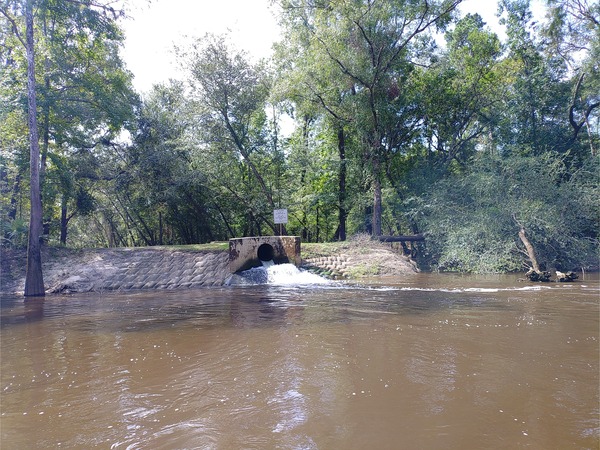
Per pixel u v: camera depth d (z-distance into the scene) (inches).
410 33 931.3
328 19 904.9
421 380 188.2
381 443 130.4
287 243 748.0
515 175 757.3
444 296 449.4
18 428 148.6
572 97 1062.4
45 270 712.4
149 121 1171.3
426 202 915.4
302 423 146.5
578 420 145.6
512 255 721.6
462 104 1012.5
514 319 318.0
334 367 209.3
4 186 906.7
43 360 237.8
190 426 146.3
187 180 1094.4
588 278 601.9
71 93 917.2
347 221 1418.6
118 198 1286.9
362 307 390.0
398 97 954.1
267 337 277.4
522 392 171.9
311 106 1025.5
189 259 754.2
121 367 220.2
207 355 238.1
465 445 128.6
